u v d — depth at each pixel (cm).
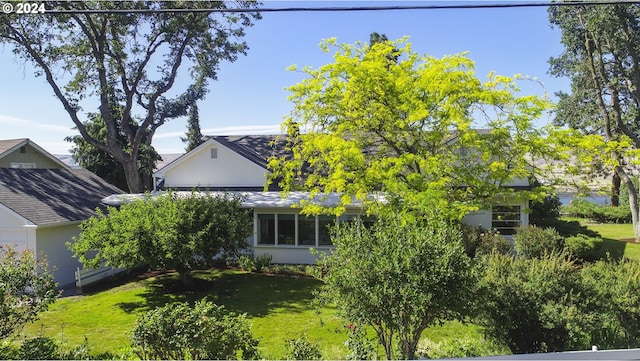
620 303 739
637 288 742
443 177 1089
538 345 722
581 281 753
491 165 1079
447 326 994
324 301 659
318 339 989
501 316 727
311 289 1490
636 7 2075
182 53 2839
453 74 1047
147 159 3409
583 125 2541
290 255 1914
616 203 3459
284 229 1928
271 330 1066
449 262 595
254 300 1360
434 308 589
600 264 857
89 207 1928
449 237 646
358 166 1159
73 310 1311
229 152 2223
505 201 1270
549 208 2220
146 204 1502
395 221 675
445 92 1065
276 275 1719
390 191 1148
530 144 1078
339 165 1135
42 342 662
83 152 3325
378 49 1197
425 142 1203
